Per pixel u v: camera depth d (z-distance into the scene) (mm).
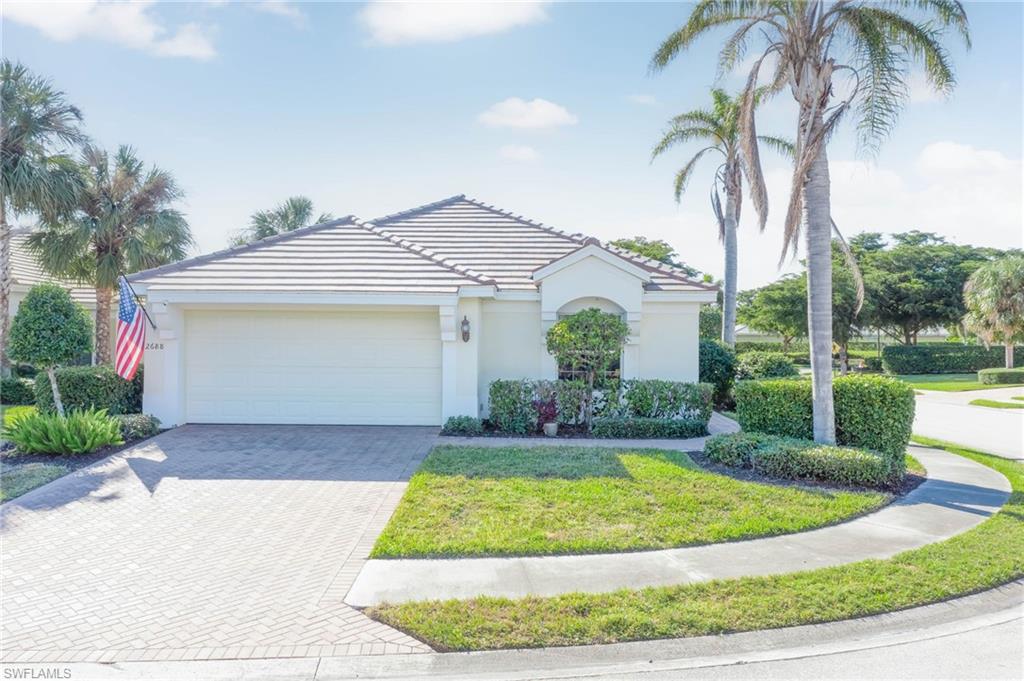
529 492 8758
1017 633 5320
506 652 4891
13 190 17844
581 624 5184
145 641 4992
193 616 5398
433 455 11031
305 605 5586
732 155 23641
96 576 6211
